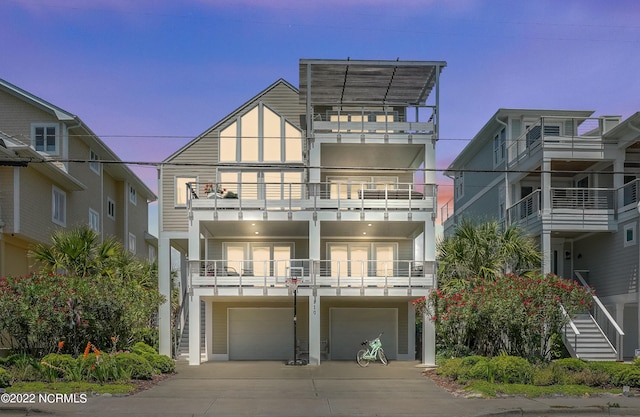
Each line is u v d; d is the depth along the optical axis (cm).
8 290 1753
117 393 1491
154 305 2145
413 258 2688
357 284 2367
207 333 2627
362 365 2247
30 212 2383
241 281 2314
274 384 1739
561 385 1598
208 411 1298
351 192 2745
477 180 3559
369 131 2512
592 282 2675
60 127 2750
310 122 2494
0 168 2261
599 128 2722
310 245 2328
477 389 1550
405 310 2658
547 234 2466
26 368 1623
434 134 2483
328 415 1260
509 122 2939
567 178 2919
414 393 1565
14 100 2753
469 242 2306
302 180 2642
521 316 1805
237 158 2634
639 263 2303
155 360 1966
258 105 2661
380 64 2408
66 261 2236
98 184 3328
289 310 2667
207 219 2334
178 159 2620
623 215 2441
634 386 1603
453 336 2034
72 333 1866
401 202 2367
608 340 2317
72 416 1235
